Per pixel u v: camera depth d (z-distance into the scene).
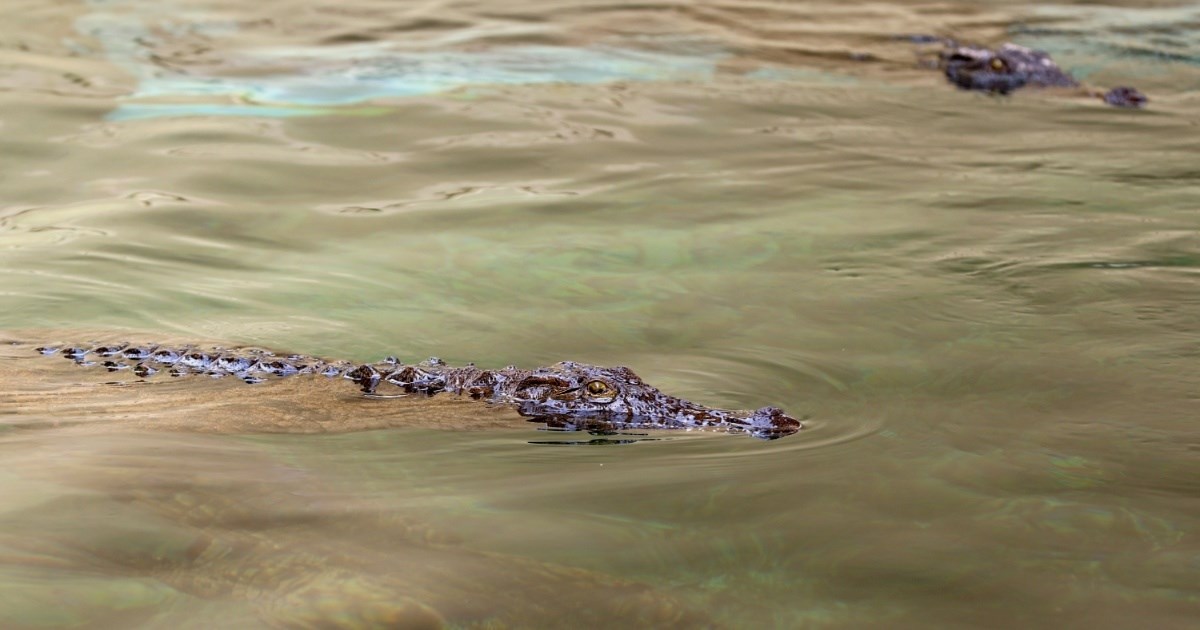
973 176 10.14
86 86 11.90
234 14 15.22
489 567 4.29
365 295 7.52
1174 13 17.45
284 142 10.55
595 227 8.83
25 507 4.75
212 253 8.17
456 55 13.70
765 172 10.16
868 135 11.32
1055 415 5.77
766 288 7.69
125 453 5.32
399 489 5.02
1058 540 4.47
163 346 6.59
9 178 9.48
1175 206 9.34
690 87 12.76
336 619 3.93
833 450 5.39
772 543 4.47
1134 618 3.91
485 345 6.79
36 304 7.24
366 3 16.11
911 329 7.00
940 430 5.61
